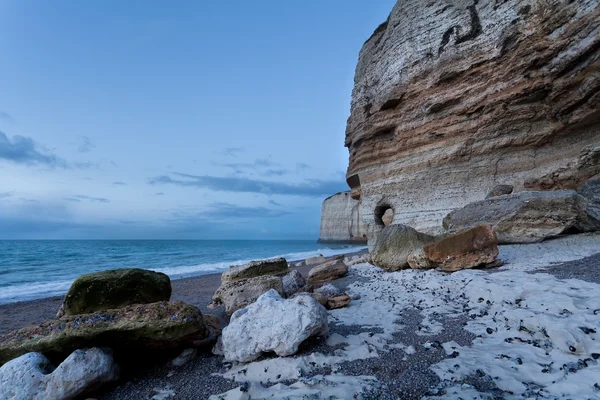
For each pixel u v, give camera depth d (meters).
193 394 4.17
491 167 18.55
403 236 12.92
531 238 12.59
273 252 53.22
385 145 24.67
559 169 15.36
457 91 19.58
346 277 12.72
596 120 15.13
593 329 4.52
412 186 22.19
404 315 6.80
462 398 3.40
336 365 4.55
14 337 4.84
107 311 5.18
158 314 5.04
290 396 3.72
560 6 15.26
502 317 5.74
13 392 3.90
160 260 38.19
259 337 4.95
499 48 17.70
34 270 28.22
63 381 4.02
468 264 9.89
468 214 14.38
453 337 5.30
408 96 22.42
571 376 3.65
